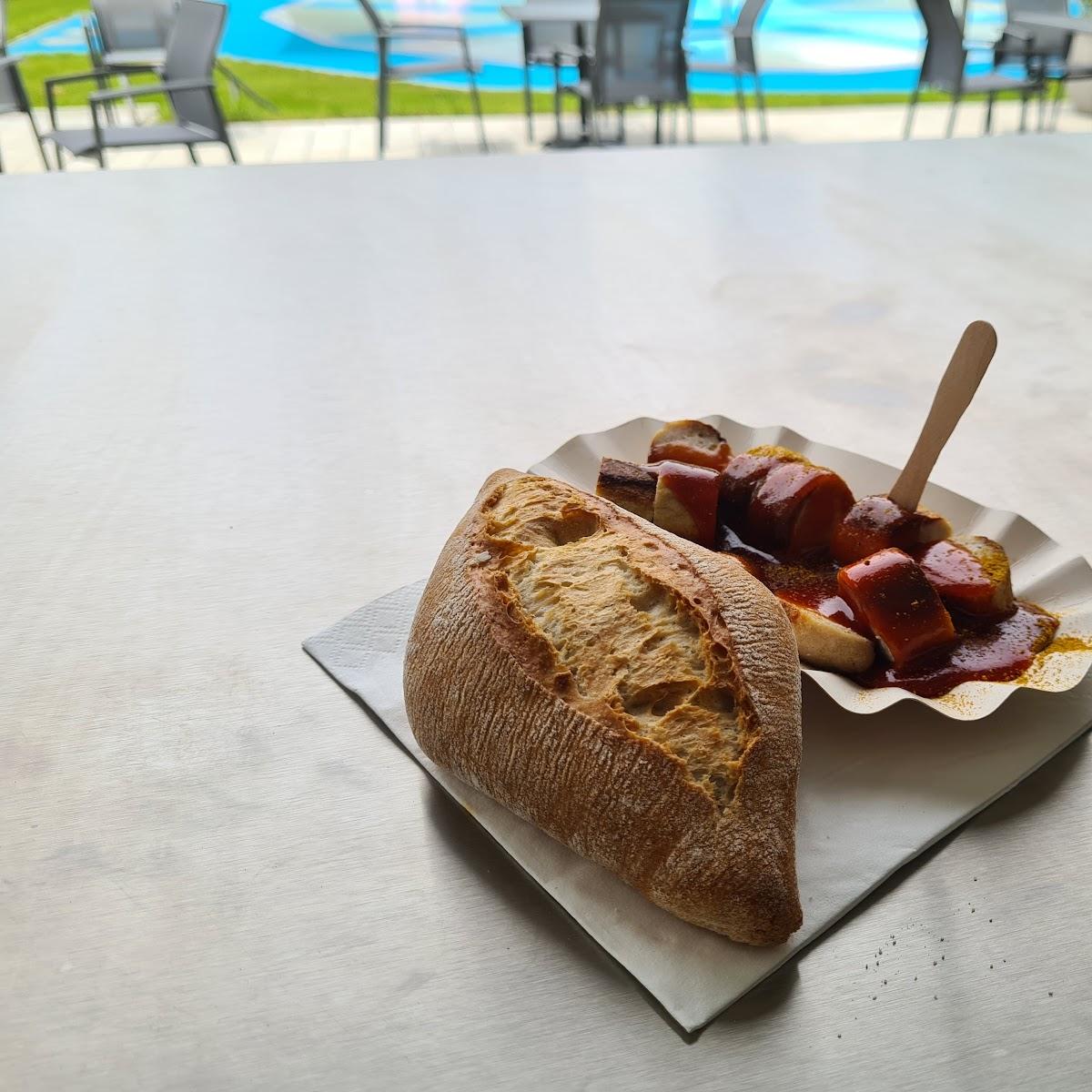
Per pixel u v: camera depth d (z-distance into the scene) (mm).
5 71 3102
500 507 584
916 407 941
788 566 648
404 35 3789
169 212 1479
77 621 658
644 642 484
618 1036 414
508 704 474
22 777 537
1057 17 3826
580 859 476
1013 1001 423
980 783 514
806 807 503
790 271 1257
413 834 506
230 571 708
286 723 575
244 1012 423
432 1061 405
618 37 3389
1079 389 962
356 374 1012
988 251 1310
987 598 578
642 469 666
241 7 6734
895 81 5742
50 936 453
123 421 920
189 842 500
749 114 4871
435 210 1484
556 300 1183
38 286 1226
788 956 436
